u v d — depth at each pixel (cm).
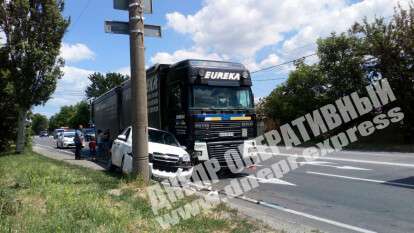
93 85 9919
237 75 1483
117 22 1159
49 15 2517
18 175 1269
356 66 3195
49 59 2530
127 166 1373
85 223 687
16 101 2514
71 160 2227
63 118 13262
